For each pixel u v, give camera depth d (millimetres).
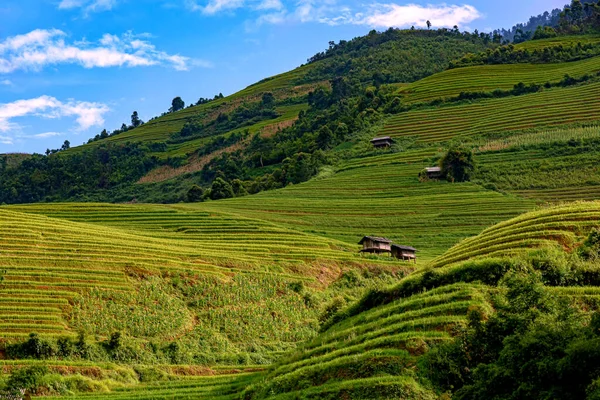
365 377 39031
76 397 53500
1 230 92062
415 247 116125
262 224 120312
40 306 73000
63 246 89938
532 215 66688
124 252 91125
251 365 69375
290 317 84375
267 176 191375
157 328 74375
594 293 43000
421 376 37500
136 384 59562
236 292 86750
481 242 62688
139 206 128500
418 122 195125
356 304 53969
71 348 64875
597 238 52500
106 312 75000
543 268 48000
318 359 44094
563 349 32281
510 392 33000
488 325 37906
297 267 98938
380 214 133375
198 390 54375
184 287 85125
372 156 175875
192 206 135875
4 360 60750
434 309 43875
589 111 172000
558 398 30938
